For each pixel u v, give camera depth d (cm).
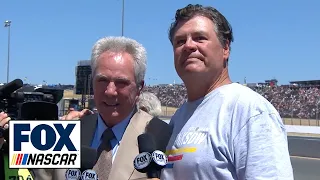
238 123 222
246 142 216
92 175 241
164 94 5191
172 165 245
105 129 284
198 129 240
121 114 279
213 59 253
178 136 252
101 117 287
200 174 228
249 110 220
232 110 228
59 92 344
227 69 267
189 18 257
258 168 209
